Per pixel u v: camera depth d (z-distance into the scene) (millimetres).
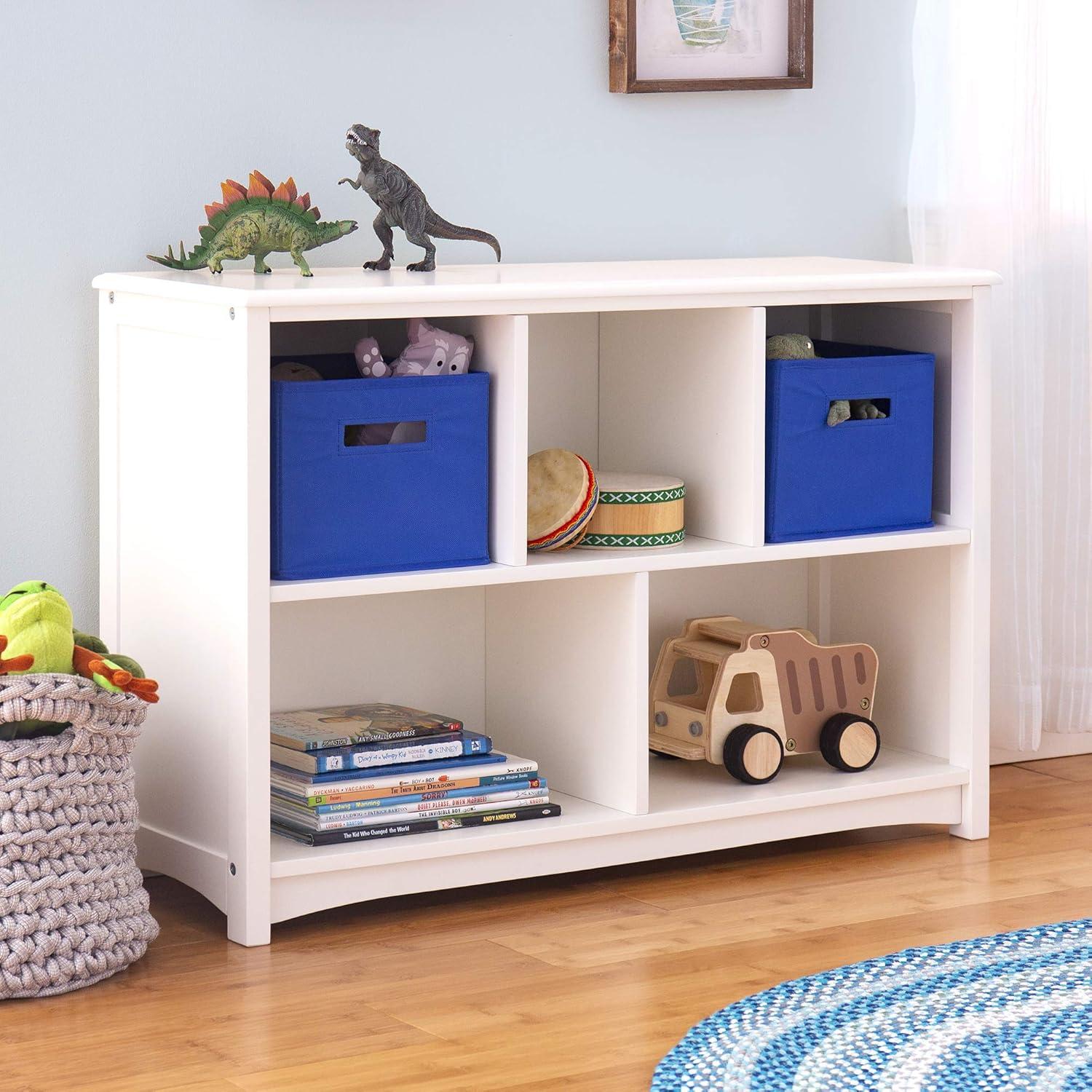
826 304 2561
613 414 2434
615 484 2219
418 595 2359
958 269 2328
